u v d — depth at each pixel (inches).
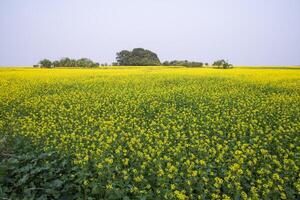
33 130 394.3
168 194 231.3
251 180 268.7
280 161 313.0
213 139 378.0
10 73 1242.6
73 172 270.2
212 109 541.3
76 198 242.7
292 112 531.5
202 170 275.9
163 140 370.0
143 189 243.9
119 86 848.3
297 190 254.8
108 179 251.8
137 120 463.8
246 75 1155.3
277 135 394.3
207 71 1401.3
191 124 426.6
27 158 285.0
